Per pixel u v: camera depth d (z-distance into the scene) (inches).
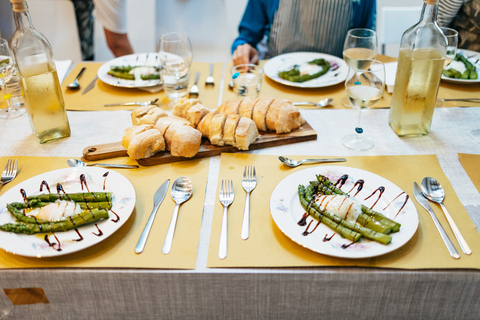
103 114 57.5
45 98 48.3
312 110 57.7
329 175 41.8
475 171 43.5
